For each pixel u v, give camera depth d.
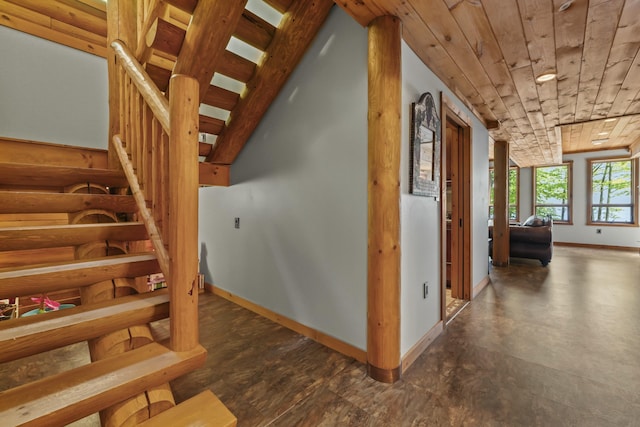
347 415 1.48
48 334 1.15
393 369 1.75
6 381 1.75
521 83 2.67
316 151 2.24
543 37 1.93
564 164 7.62
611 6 1.62
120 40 2.40
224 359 2.01
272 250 2.68
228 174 3.14
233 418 1.16
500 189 5.02
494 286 3.81
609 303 3.12
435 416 1.46
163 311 1.46
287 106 2.47
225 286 3.31
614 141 5.68
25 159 2.38
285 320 2.55
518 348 2.15
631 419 1.43
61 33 3.28
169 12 3.22
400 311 1.82
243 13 2.04
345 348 2.07
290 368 1.90
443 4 1.61
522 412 1.49
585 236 7.35
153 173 1.68
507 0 1.57
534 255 5.03
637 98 3.02
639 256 5.99
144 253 1.84
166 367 1.21
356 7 1.63
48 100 3.22
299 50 2.22
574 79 2.58
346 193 2.04
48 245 1.58
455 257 3.31
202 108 3.32
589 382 1.73
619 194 6.95
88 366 1.19
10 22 2.99
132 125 2.04
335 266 2.13
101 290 1.57
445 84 2.55
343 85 2.03
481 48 2.07
